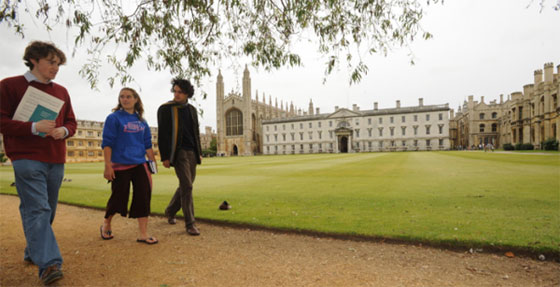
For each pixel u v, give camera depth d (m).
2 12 3.39
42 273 2.55
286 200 6.27
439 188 7.44
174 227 4.48
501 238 3.33
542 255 2.94
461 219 4.25
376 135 75.56
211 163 28.11
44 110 2.63
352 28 4.60
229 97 87.56
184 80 4.17
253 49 4.91
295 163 22.94
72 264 2.97
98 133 76.31
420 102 74.50
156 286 2.42
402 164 17.47
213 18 4.52
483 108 75.75
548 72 38.88
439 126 70.12
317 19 4.61
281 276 2.60
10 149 2.62
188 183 4.12
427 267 2.77
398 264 2.85
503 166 14.00
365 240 3.61
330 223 4.23
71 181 11.94
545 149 36.62
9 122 2.46
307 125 83.00
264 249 3.37
